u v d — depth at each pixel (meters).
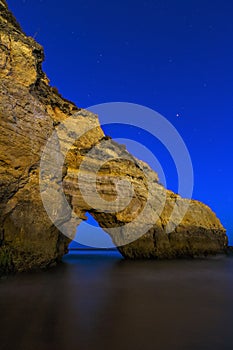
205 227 33.12
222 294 9.95
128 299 8.88
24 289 9.88
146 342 5.25
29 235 13.62
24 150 13.56
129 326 6.14
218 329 6.03
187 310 7.56
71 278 12.97
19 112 13.60
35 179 14.16
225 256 33.53
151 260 24.11
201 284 12.23
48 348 4.87
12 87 13.49
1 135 12.48
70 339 5.32
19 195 13.27
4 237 12.47
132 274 15.31
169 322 6.46
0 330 5.71
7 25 14.44
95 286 11.20
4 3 14.71
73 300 8.55
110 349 4.91
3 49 13.50
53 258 15.69
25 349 4.80
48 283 11.29
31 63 14.91
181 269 18.30
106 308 7.66
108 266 19.28
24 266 13.25
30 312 7.06
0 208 12.34
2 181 12.29
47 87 18.44
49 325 6.10
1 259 12.05
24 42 14.79
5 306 7.60
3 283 10.80
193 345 5.14
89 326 6.10
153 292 10.13
